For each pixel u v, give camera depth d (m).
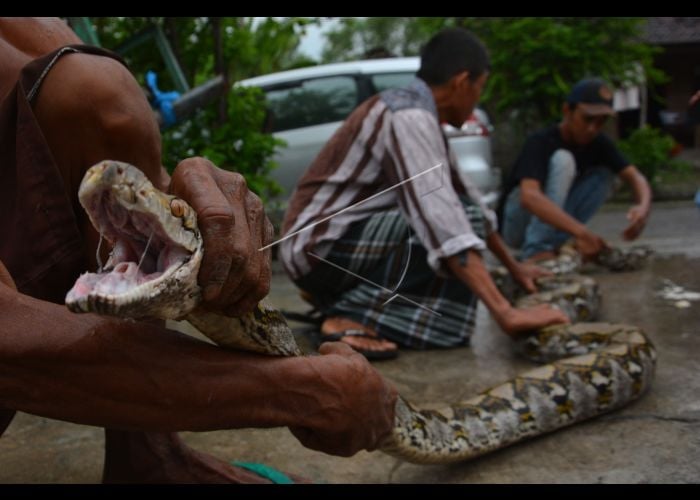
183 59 6.68
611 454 2.64
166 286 1.28
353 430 1.76
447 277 3.79
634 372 3.07
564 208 6.20
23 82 1.82
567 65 11.76
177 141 6.33
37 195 1.78
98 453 2.83
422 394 3.34
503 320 3.71
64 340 1.37
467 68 3.91
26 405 1.40
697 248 7.11
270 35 7.61
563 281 4.80
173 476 2.24
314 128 8.66
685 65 22.48
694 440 2.69
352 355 1.84
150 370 1.43
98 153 1.83
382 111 3.89
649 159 12.81
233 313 1.49
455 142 8.37
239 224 1.42
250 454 2.78
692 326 4.27
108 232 1.32
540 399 2.83
